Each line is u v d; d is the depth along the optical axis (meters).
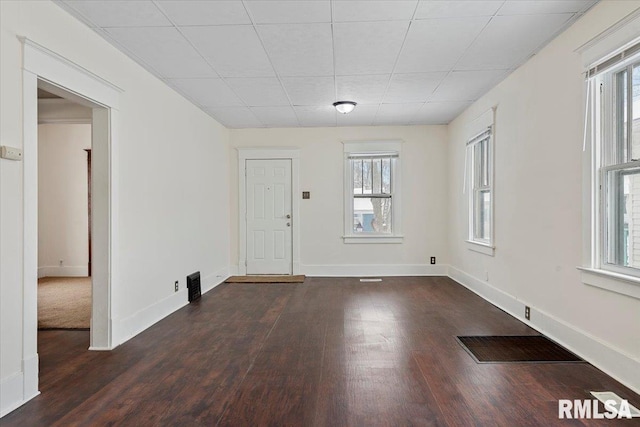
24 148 2.20
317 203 6.19
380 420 1.96
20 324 2.17
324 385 2.35
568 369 2.54
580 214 2.72
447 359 2.74
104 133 3.01
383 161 6.18
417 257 6.14
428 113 5.35
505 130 3.92
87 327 3.54
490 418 1.96
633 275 2.31
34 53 2.26
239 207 6.24
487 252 4.43
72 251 6.20
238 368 2.62
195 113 4.83
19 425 1.94
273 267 6.24
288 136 6.19
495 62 3.49
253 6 2.50
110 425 1.93
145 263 3.57
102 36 2.90
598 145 2.58
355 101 4.71
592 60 2.53
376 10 2.57
